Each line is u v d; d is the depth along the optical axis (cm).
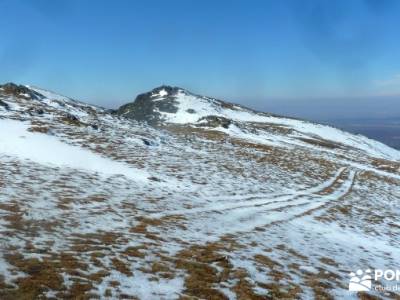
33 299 1196
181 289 1457
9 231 1755
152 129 8294
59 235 1842
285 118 19650
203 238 2216
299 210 3553
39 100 9138
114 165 4053
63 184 2988
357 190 5341
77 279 1389
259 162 6138
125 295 1334
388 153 18162
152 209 2688
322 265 2098
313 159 7719
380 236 3247
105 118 8419
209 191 3678
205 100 19400
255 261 1939
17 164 3472
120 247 1812
